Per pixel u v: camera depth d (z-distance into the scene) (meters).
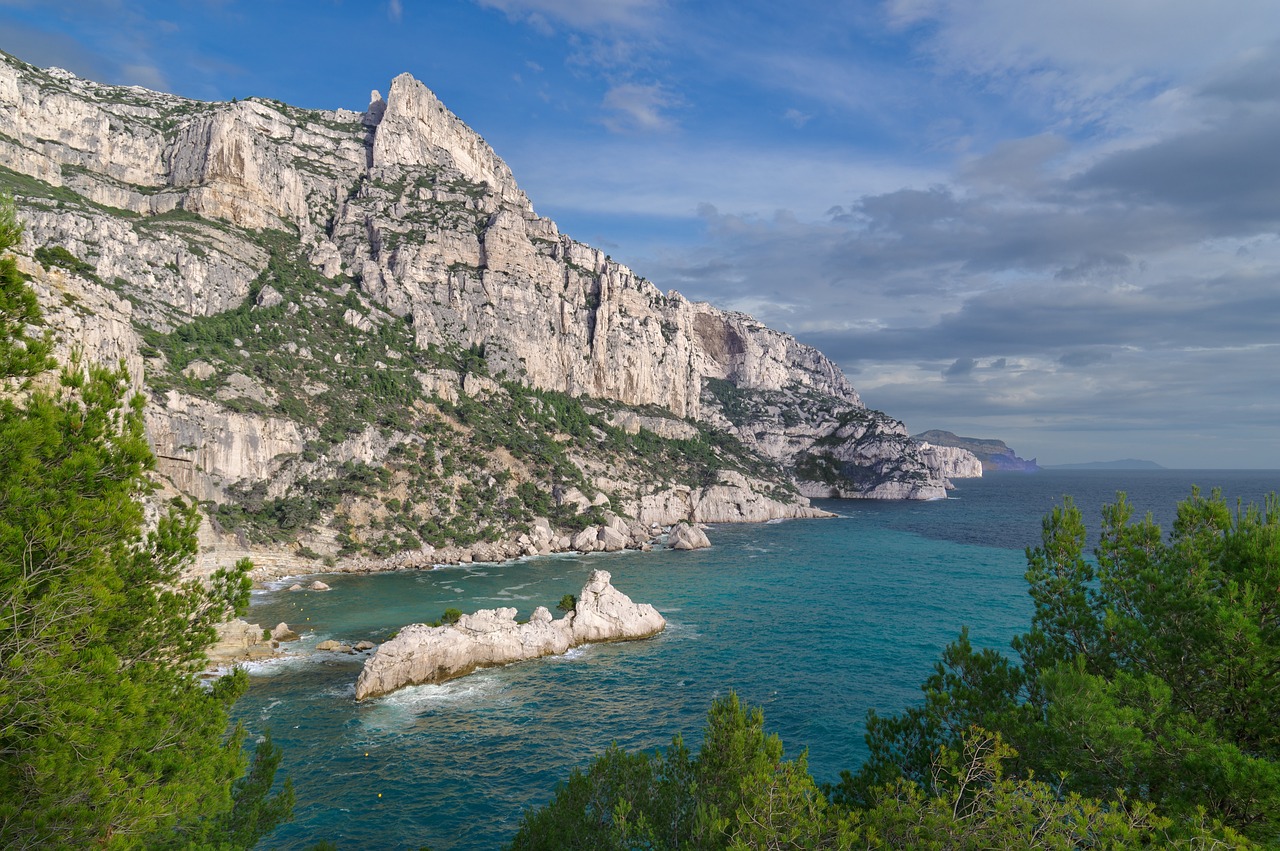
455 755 43.97
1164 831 13.62
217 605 18.53
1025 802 13.74
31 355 15.47
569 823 20.23
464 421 147.25
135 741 14.07
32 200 116.75
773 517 189.25
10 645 12.62
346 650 64.25
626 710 51.62
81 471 15.26
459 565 111.19
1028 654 21.41
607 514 142.25
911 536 151.25
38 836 11.99
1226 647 15.80
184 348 114.94
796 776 16.34
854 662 62.22
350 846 33.94
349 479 117.81
